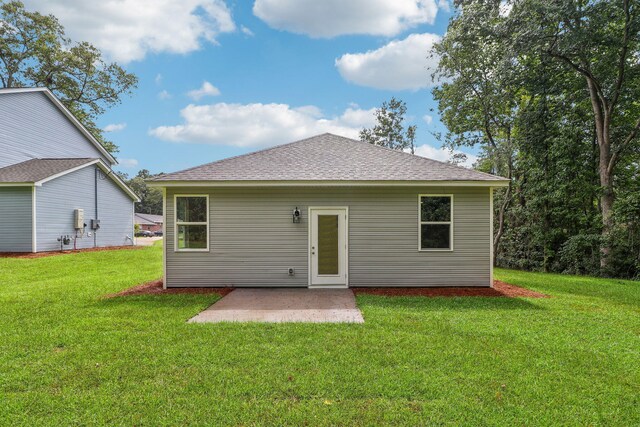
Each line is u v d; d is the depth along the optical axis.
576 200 13.73
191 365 3.90
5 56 23.16
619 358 4.19
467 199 8.65
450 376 3.68
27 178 14.20
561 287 9.21
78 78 25.94
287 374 3.69
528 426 2.86
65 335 4.81
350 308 6.58
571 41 11.94
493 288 8.57
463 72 16.70
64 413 3.00
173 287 8.55
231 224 8.64
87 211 17.61
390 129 34.78
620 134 13.83
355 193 8.67
